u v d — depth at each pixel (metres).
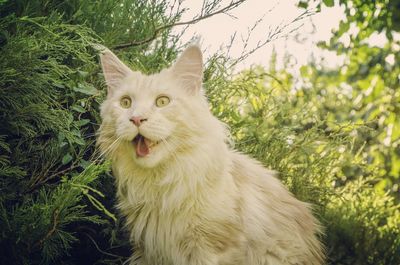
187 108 0.67
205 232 0.67
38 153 0.73
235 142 0.92
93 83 0.81
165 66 0.88
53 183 0.74
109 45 0.83
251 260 0.71
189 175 0.67
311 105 1.30
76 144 0.75
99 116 0.79
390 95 1.39
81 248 0.82
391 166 1.32
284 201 0.77
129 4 0.89
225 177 0.69
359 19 1.32
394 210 1.17
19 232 0.62
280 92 1.28
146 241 0.70
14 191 0.69
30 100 0.68
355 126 1.01
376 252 1.07
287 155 0.97
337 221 1.05
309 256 0.75
